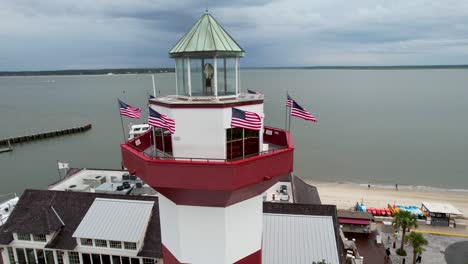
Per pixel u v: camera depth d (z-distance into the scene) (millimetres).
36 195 37781
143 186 47906
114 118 179625
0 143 125500
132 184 49156
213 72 15469
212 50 14945
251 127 14180
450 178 87562
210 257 16469
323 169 97000
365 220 49969
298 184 52656
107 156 110750
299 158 107312
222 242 16141
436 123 154250
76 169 57438
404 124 153625
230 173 13680
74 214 35969
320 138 130375
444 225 54625
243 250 17125
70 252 34062
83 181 53250
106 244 32969
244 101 15219
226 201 14961
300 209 33406
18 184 85438
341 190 79438
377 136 132125
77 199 37281
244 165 13938
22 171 95562
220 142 14852
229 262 16578
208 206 15484
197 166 13805
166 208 17234
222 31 16031
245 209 16547
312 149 116750
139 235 32094
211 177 13844
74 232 32969
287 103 20734
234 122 14195
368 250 46219
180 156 15227
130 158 16453
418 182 85250
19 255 35094
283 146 19781
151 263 32844
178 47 15914
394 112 185250
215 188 13953
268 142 20984
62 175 91625
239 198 15570
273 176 15367
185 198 15109
